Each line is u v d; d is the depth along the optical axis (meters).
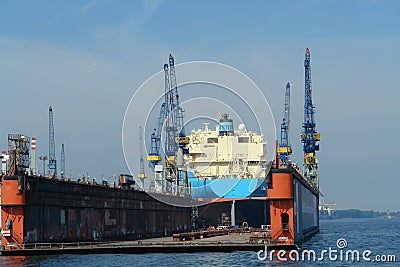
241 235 136.75
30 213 97.56
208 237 130.62
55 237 104.81
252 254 96.25
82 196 115.12
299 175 124.25
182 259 90.56
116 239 127.94
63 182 108.44
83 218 115.00
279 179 99.31
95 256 95.06
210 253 98.44
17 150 107.44
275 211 99.69
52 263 86.19
